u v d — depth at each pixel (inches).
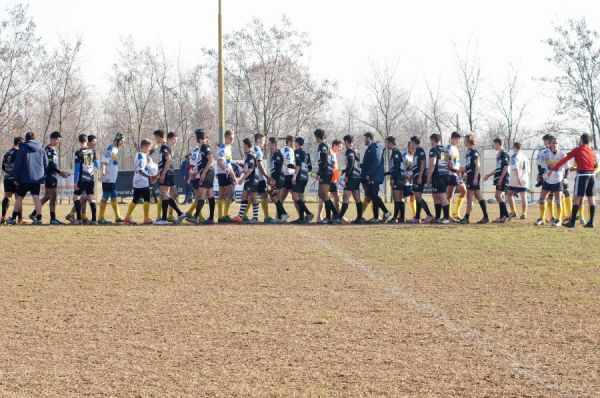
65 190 1768.0
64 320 406.0
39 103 2476.6
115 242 767.7
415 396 276.4
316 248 720.3
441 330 380.8
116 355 333.7
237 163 1748.3
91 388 286.5
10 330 382.3
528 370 309.3
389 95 2244.1
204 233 860.6
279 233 864.9
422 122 2637.8
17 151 1006.4
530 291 491.2
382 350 341.7
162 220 1004.6
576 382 293.1
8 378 299.1
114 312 426.3
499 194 1035.3
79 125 2687.0
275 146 1055.0
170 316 415.2
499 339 362.0
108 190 1015.0
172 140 1010.7
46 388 286.4
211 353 336.8
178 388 286.4
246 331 378.6
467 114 2107.5
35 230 892.6
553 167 940.6
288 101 2161.7
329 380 296.0
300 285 514.9
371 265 608.7
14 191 1017.5
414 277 548.7
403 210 1054.4
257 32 2143.2
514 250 703.1
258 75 2146.9
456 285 514.6
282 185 1045.2
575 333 374.0
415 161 1024.2
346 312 425.1
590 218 951.6
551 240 789.9
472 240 789.2
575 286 509.4
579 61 1926.7
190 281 532.7
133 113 2474.2
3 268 595.5
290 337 366.3
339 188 1721.2
